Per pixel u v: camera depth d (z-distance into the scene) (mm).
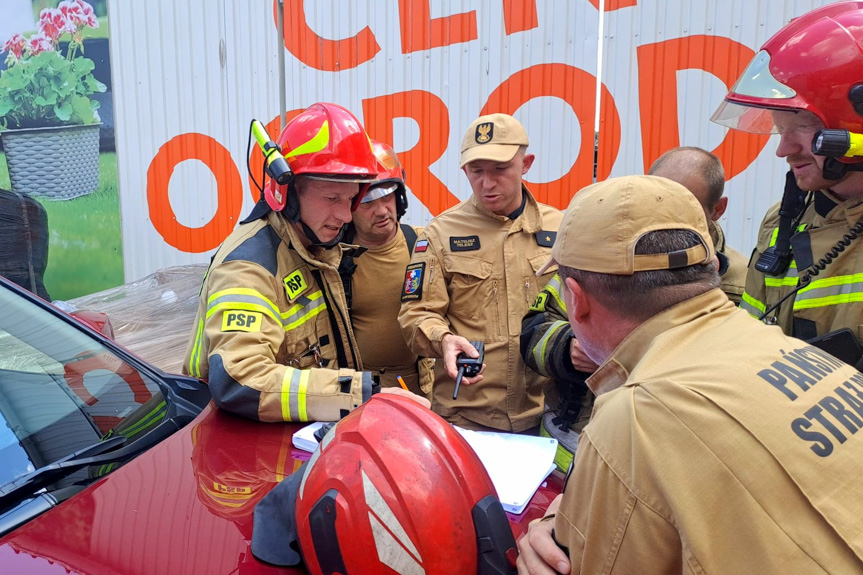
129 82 4832
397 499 840
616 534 808
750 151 3291
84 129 5035
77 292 5312
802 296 1486
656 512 772
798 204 1567
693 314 917
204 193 4734
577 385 1812
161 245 4953
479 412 2229
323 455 917
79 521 1053
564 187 3717
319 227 1698
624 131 3537
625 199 914
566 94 3627
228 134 4582
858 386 854
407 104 4012
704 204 1903
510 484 1246
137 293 3738
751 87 1445
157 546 1018
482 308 2230
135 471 1218
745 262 2281
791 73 1368
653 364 875
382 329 2451
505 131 2160
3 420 1222
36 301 1592
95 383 1442
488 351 2209
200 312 1761
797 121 1395
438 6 3840
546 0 3598
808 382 824
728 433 760
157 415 1443
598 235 927
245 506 1144
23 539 994
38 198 5238
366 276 2404
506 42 3719
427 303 2238
